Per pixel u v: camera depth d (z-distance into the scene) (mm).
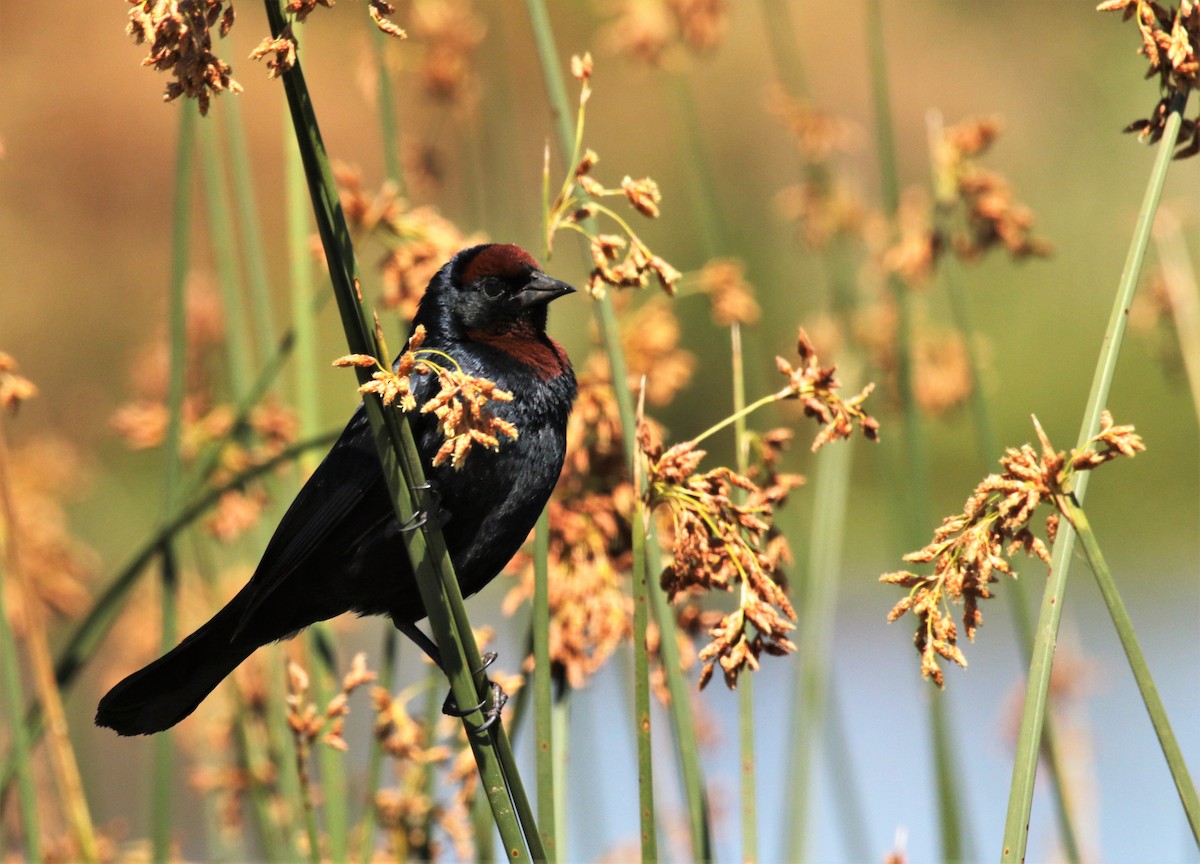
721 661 6020
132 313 29688
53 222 30141
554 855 6094
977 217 9461
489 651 7090
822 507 9539
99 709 7379
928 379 11570
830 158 12391
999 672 18500
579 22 25094
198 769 10547
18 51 29891
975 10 30062
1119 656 18797
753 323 9766
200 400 10586
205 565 10383
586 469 7883
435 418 7223
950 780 8977
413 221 8883
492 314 7594
